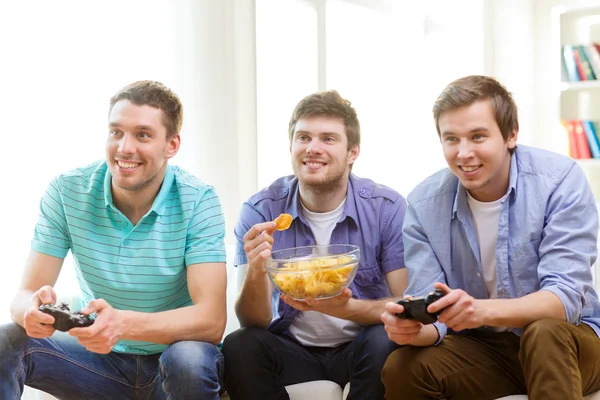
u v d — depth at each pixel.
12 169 2.08
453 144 1.76
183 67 2.52
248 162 2.79
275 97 3.15
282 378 1.94
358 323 1.96
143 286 1.83
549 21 4.29
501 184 1.82
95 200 1.87
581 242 1.71
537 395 1.54
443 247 1.88
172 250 1.86
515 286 1.80
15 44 2.09
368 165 3.67
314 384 1.94
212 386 1.71
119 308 1.87
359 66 3.61
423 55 4.01
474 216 1.87
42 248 1.85
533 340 1.56
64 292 2.15
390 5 3.78
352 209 2.06
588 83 4.18
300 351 1.99
